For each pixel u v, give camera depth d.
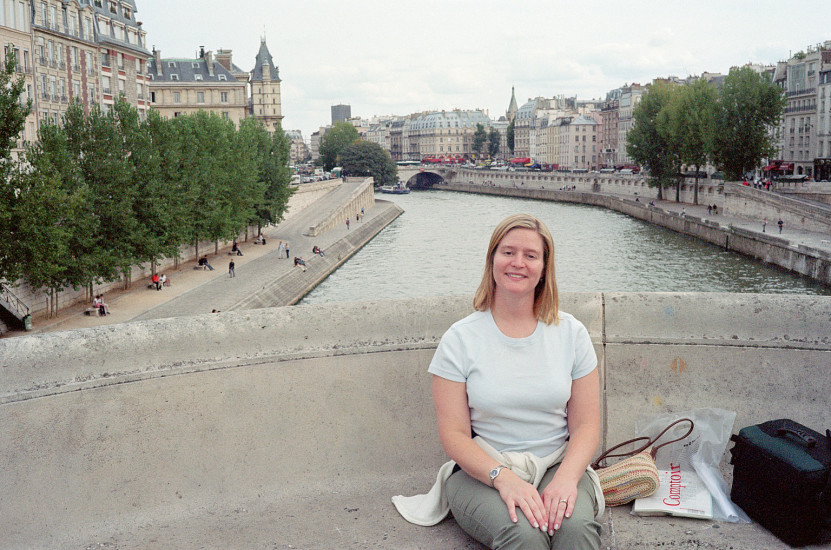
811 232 74.06
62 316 39.56
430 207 139.25
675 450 4.36
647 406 4.59
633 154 114.50
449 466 3.91
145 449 4.09
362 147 183.75
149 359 4.11
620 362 4.60
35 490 3.84
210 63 133.75
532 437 3.75
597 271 64.50
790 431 3.82
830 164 94.12
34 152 37.25
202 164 54.75
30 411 3.83
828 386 4.47
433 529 3.85
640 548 3.67
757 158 88.62
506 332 3.73
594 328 4.62
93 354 3.99
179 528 3.99
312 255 67.00
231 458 4.25
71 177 37.06
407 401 4.52
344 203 101.12
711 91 101.19
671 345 4.57
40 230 30.78
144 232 42.00
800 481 3.59
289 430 4.36
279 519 4.04
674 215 92.25
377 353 4.47
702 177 114.69
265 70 171.12
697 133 98.38
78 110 40.69
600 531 3.56
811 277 60.12
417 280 62.53
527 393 3.69
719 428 4.34
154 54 130.25
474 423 3.83
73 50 65.31
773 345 4.51
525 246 3.62
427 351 4.53
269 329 4.34
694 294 4.64
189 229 51.22
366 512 4.07
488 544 3.55
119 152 40.78
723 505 3.96
